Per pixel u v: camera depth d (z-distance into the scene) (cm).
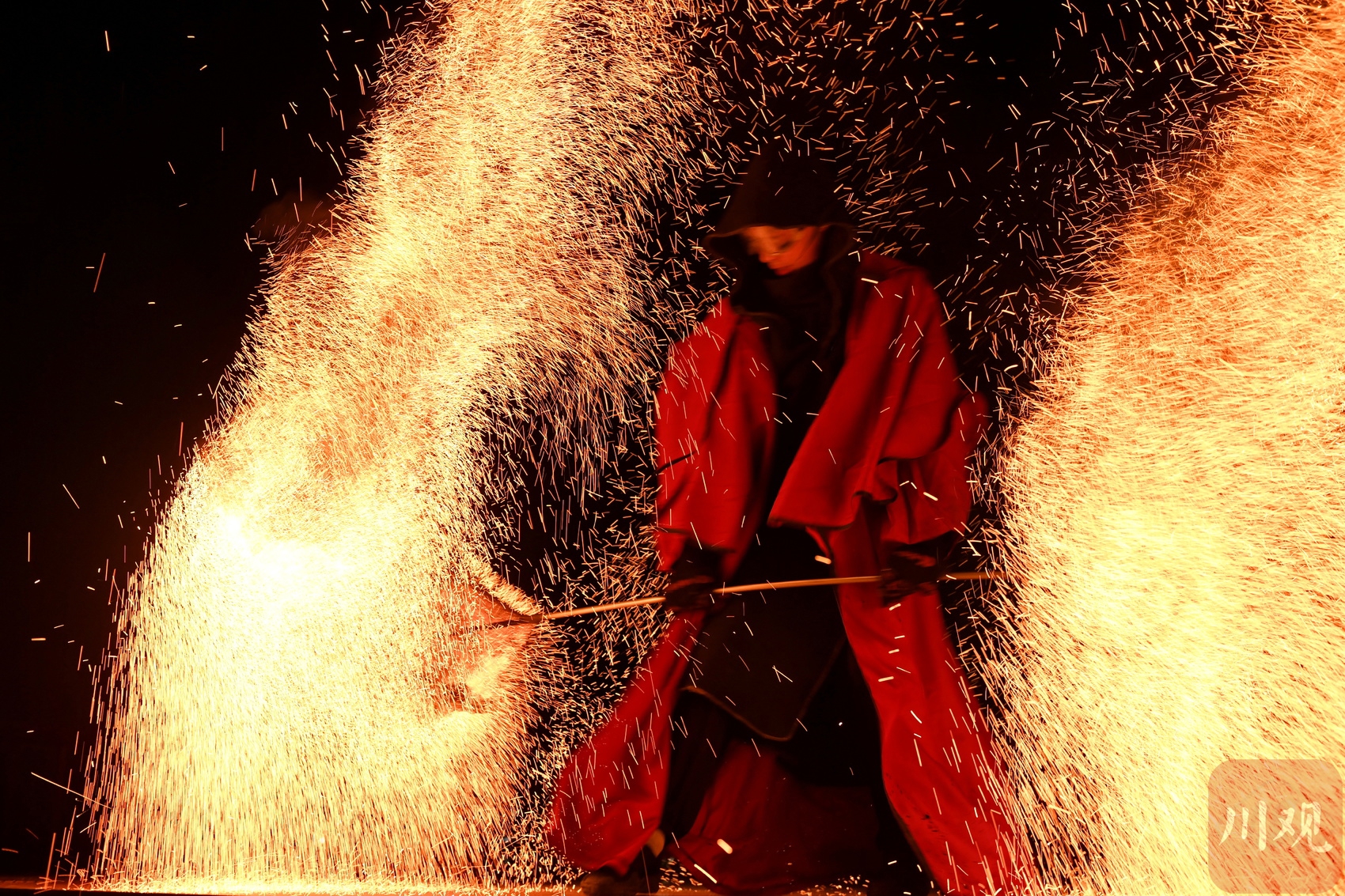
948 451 534
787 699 522
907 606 523
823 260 546
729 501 541
